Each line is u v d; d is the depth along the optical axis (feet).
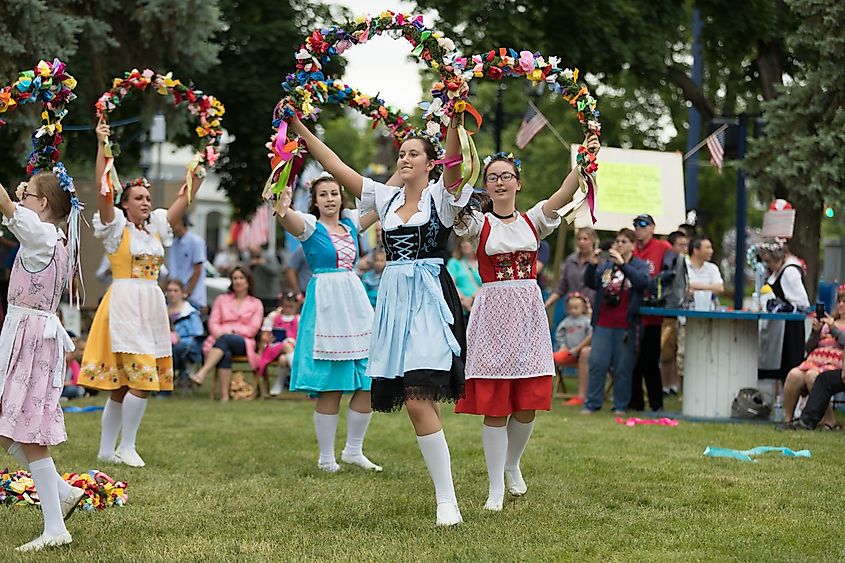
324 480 28.96
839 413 46.06
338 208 32.01
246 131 71.41
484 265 25.64
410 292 23.93
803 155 49.42
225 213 178.50
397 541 21.77
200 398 52.01
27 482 25.71
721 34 73.72
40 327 21.47
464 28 70.59
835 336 40.24
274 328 52.70
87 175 81.87
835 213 51.75
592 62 71.00
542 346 25.35
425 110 23.84
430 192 24.26
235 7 71.97
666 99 112.47
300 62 26.04
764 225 47.93
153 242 32.35
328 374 30.66
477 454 32.86
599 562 20.16
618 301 44.62
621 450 33.47
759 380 46.78
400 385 24.08
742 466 30.50
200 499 26.13
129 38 53.31
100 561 19.89
